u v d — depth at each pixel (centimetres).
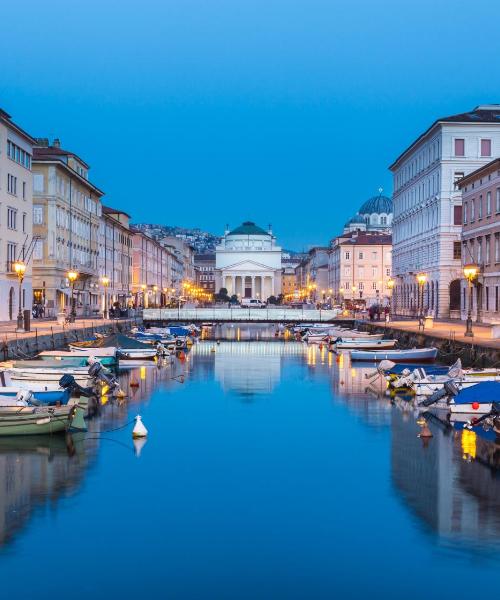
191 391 4603
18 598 1614
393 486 2412
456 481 2467
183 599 1611
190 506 2198
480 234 8112
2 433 3061
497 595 1631
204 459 2767
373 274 18175
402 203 12694
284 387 4806
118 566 1775
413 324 8756
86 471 2588
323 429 3353
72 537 1950
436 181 10019
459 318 9400
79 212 10794
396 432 3281
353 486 2411
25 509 2167
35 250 9262
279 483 2448
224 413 3781
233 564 1786
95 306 12144
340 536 1959
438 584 1681
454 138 9694
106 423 3472
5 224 7656
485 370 4075
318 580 1703
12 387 3416
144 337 7988
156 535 1967
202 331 11462
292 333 11100
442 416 3666
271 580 1705
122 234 14925
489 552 1850
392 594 1636
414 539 1936
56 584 1680
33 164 9244
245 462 2728
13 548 1878
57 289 9456
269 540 1936
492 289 7694
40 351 5794
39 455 2816
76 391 3559
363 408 3938
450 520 2075
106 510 2159
